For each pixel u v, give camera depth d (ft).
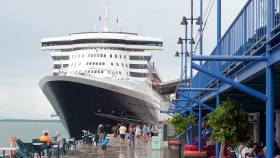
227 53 45.19
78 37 199.11
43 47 205.05
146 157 76.07
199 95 67.97
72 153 85.40
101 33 199.72
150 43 203.82
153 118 183.93
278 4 28.07
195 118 86.99
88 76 158.81
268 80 29.55
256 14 33.37
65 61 201.36
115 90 162.50
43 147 66.18
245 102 58.13
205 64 57.52
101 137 115.44
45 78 161.79
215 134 44.91
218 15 51.67
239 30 39.11
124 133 122.42
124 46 200.54
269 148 29.84
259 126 68.33
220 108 44.80
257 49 31.96
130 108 170.09
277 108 62.03
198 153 60.08
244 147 48.91
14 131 472.44
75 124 164.76
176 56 111.75
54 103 167.12
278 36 26.91
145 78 200.44
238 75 39.40
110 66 195.21
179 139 91.04
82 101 159.94
